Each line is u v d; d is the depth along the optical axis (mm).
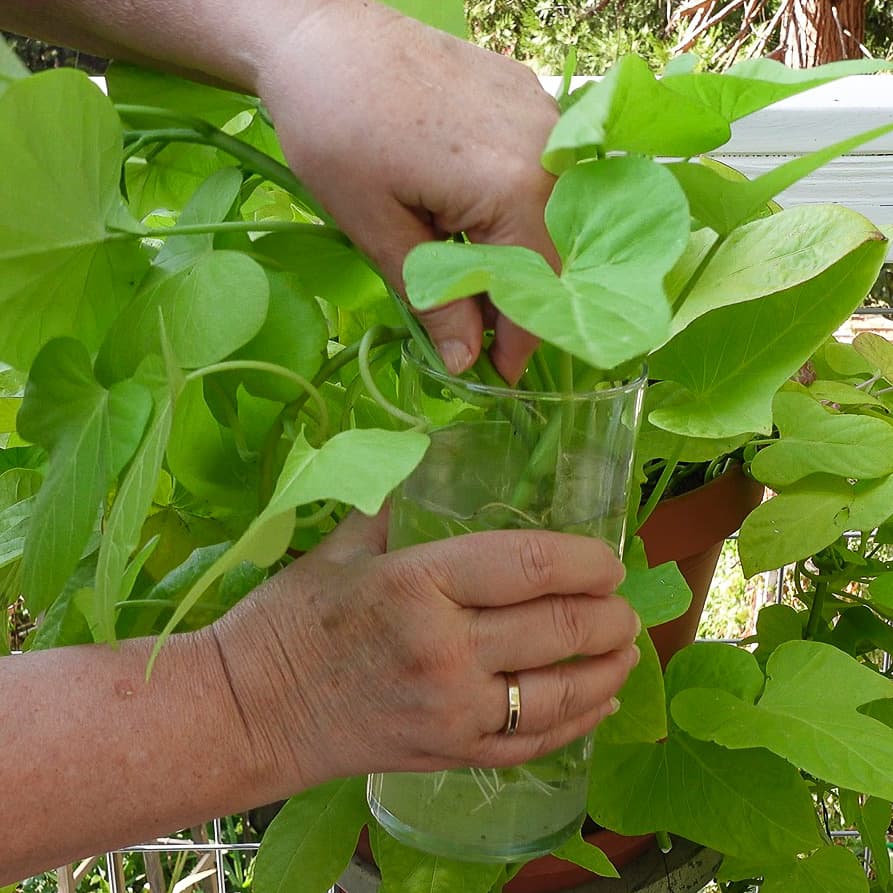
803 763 617
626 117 465
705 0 2396
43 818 541
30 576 571
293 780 574
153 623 659
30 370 569
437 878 657
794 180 505
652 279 434
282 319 586
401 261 538
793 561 712
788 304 625
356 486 458
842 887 711
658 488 699
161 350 558
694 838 674
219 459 636
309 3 534
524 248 465
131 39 583
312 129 523
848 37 2484
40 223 536
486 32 3166
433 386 556
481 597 541
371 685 548
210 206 606
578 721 583
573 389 570
